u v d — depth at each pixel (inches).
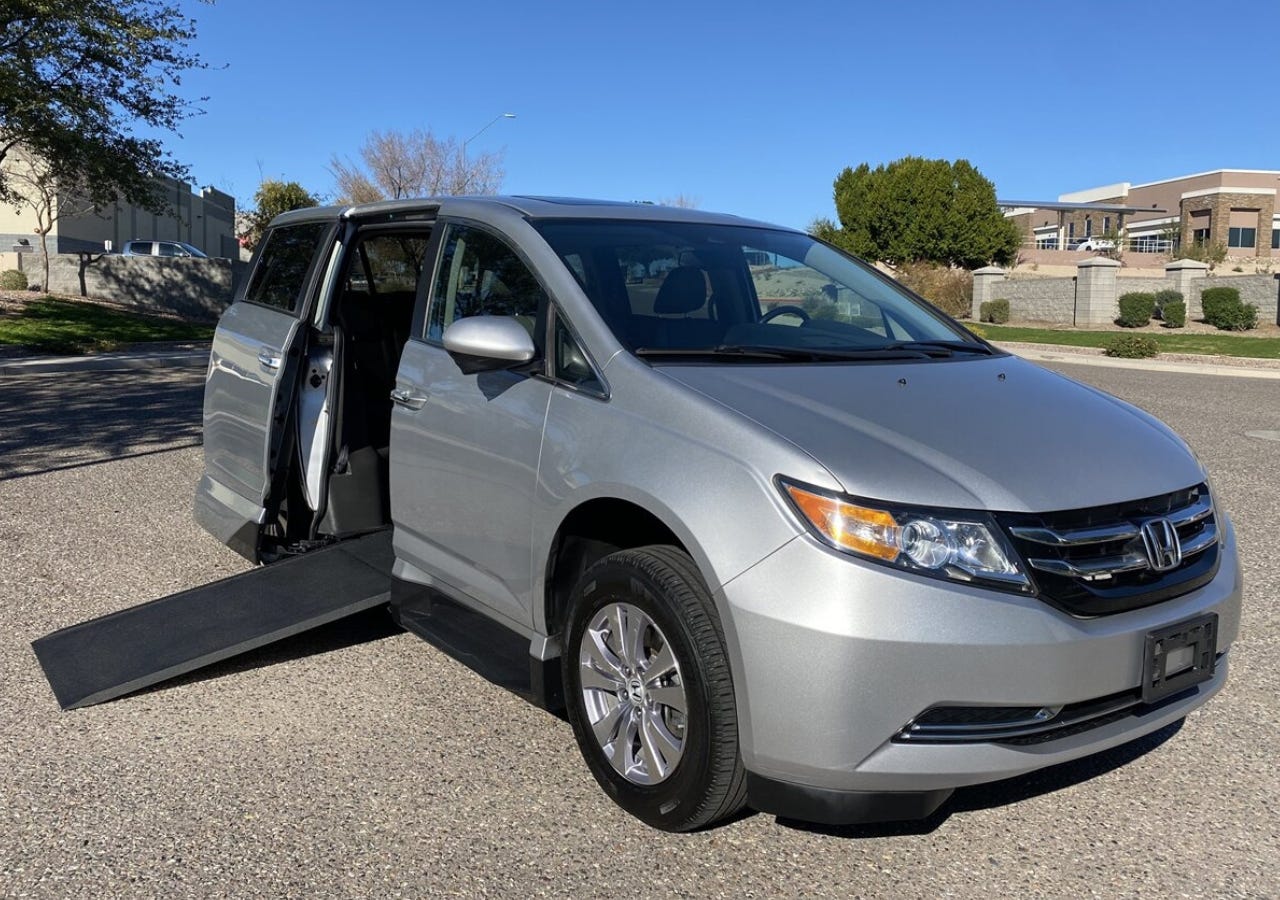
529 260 149.0
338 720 154.4
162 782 135.8
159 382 568.4
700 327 145.2
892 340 157.8
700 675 112.7
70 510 275.0
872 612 104.1
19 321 805.2
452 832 124.0
